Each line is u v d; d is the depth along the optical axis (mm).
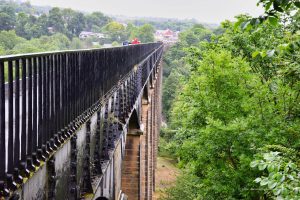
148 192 39656
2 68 5348
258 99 15727
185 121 18234
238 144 14922
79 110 9391
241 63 17641
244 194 14312
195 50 24047
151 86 44812
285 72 13414
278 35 19953
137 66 26250
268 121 15102
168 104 96312
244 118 16094
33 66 6590
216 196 16312
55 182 7250
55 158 7383
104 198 12266
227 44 23000
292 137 14469
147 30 171875
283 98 15398
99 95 11844
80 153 9414
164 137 75062
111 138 13969
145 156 36938
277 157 7160
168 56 122625
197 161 16469
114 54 14984
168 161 67875
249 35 20953
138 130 28094
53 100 7500
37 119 6906
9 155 5777
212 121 15117
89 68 10469
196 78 18156
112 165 13891
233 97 17344
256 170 13984
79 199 9375
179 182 37125
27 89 6773
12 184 5539
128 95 19344
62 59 8117
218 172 15680
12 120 5812
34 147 6641
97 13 147750
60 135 7801
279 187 6797
